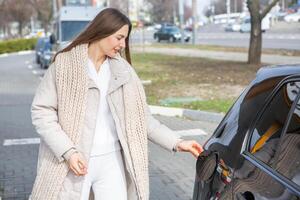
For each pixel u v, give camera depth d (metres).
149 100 12.71
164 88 14.71
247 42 39.59
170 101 12.39
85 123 2.99
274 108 2.71
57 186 2.97
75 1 24.97
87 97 2.99
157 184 6.20
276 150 2.48
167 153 7.64
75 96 2.97
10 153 7.89
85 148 2.98
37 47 30.36
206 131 9.34
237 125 2.97
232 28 63.22
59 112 3.00
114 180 3.11
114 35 3.01
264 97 2.87
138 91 3.11
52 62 3.09
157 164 7.07
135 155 3.06
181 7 47.12
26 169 6.93
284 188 2.21
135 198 3.19
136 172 3.06
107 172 3.10
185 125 9.93
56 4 40.44
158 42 48.81
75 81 2.97
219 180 2.82
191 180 6.35
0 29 72.31
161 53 30.70
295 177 2.21
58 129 2.95
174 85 15.24
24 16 60.88
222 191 2.72
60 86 2.98
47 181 2.97
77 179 3.02
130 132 3.05
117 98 3.05
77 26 20.31
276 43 34.69
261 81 3.02
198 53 29.44
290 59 21.64
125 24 3.04
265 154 2.55
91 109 3.00
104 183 3.10
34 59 35.84
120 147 3.14
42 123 2.97
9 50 46.06
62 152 2.90
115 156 3.11
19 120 10.78
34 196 3.02
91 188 3.18
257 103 2.91
